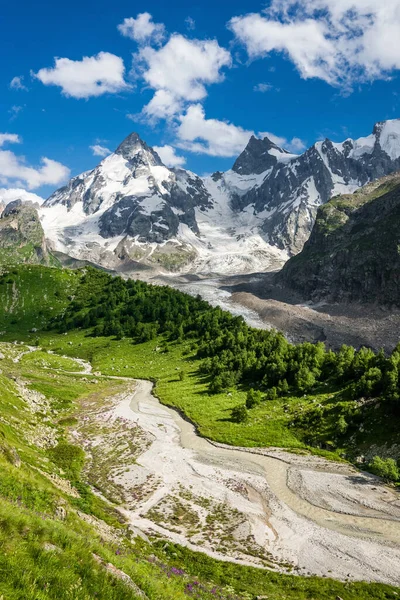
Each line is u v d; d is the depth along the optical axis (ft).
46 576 50.24
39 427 253.85
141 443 257.14
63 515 101.60
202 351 533.55
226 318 647.15
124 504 169.17
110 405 360.28
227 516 164.66
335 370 329.11
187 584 97.19
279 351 406.21
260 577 120.98
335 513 167.84
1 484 100.01
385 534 150.51
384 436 222.69
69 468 197.88
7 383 326.44
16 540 55.06
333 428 249.55
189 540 141.79
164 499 177.27
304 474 208.33
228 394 362.12
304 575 124.88
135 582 64.69
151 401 382.22
